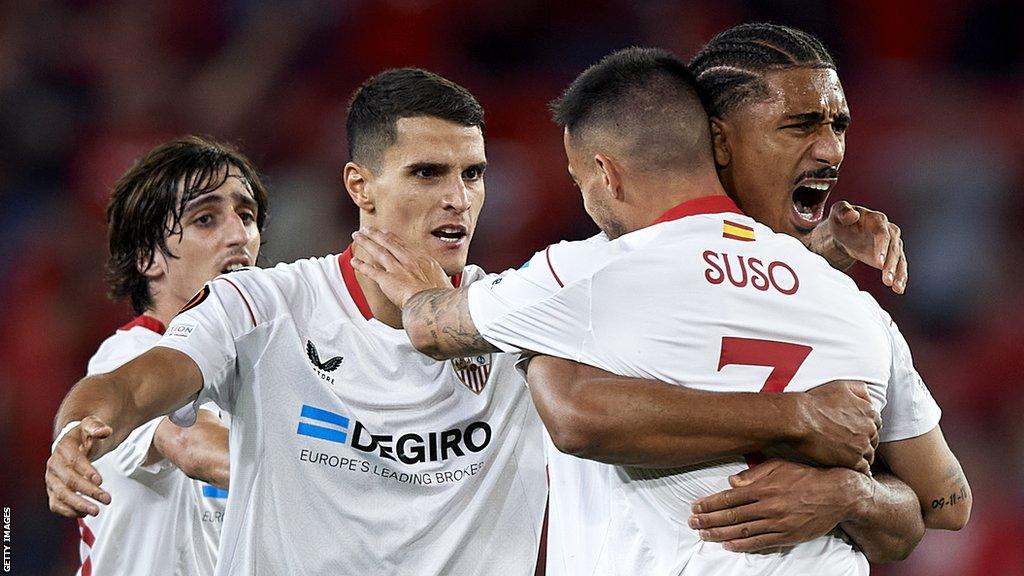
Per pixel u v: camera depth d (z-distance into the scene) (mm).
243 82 40469
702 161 10750
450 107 12547
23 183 38812
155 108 40375
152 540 14594
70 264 36562
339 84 40750
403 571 12320
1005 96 39812
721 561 10219
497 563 12633
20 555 31391
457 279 13297
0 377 33781
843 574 10531
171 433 13531
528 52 41375
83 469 9852
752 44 11211
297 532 12094
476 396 12500
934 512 11453
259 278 12406
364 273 11906
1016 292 35594
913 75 40438
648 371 10016
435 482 12320
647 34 41125
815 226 11734
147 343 15539
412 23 41125
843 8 41000
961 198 37250
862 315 10602
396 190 12523
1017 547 29328
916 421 11086
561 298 10203
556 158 38438
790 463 10141
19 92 39969
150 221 15852
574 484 11336
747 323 10086
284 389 12109
